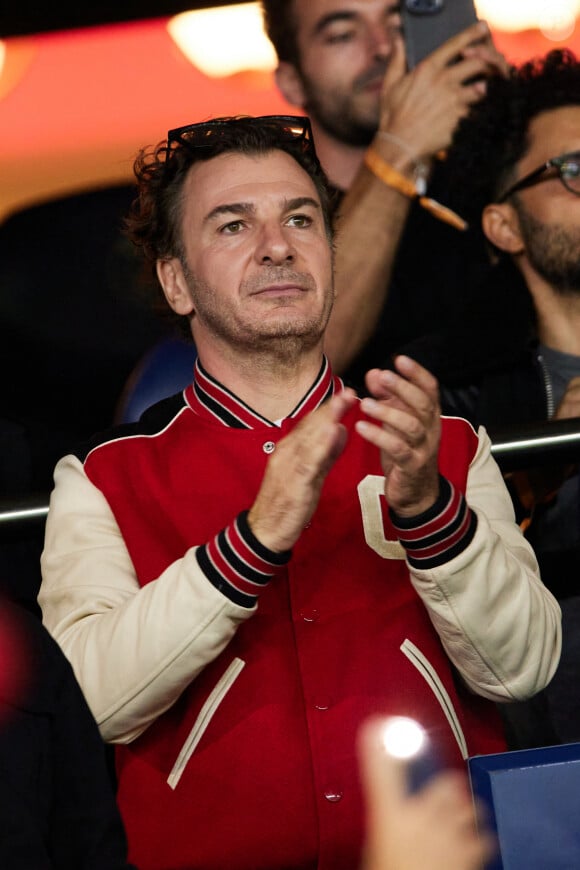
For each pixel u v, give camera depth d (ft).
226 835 18.47
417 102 30.66
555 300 29.71
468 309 30.14
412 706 19.17
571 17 30.89
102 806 14.76
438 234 30.50
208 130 21.94
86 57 31.86
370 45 30.94
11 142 31.89
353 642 19.35
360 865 18.58
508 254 30.19
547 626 19.30
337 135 30.94
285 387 20.95
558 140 30.01
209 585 18.03
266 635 19.38
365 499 20.35
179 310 22.12
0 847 13.50
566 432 25.12
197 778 18.70
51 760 14.49
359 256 30.48
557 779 16.98
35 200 31.71
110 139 31.81
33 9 31.73
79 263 30.89
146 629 18.19
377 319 30.42
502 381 29.63
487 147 30.35
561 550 27.12
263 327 20.34
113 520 20.43
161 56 31.76
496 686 19.08
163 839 18.63
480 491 20.99
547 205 29.89
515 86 30.53
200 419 21.07
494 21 30.99
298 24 31.14
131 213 23.76
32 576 27.53
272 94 31.50
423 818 18.71
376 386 17.60
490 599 18.51
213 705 18.95
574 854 16.84
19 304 30.71
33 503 24.40
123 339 30.71
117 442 21.11
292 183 21.39
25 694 14.44
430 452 17.80
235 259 20.79
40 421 30.53
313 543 19.98
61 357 30.60
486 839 17.33
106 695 18.40
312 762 18.63
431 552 18.28
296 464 17.72
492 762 17.40
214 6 31.42
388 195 30.60
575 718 25.14
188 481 20.42
